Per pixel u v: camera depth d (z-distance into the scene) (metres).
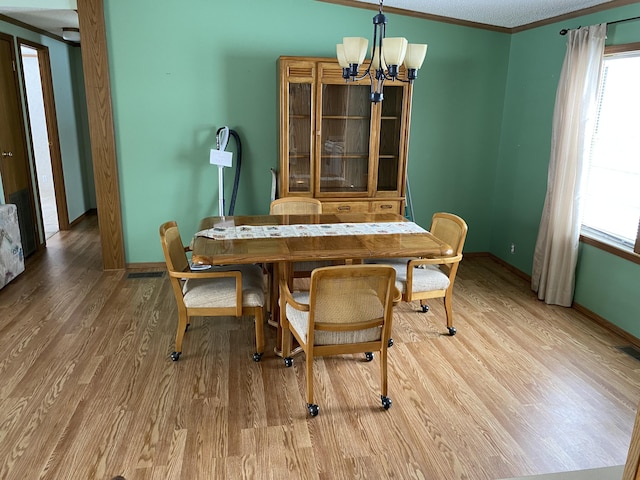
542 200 4.03
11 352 2.82
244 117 4.18
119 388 2.49
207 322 3.28
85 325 3.19
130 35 3.86
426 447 2.10
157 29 3.88
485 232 4.91
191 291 2.70
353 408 2.37
